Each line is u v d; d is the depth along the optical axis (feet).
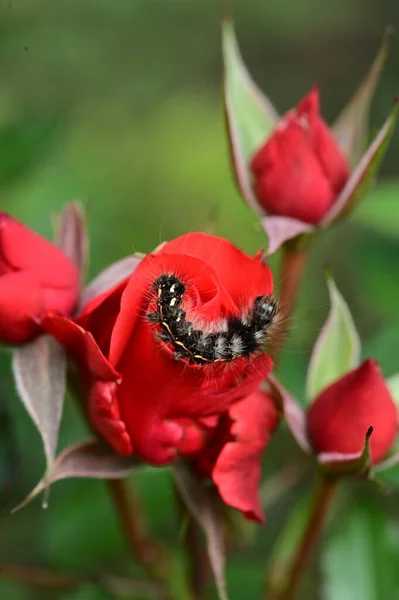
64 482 1.87
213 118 2.25
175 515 1.87
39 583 1.82
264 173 1.75
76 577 1.83
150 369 1.53
